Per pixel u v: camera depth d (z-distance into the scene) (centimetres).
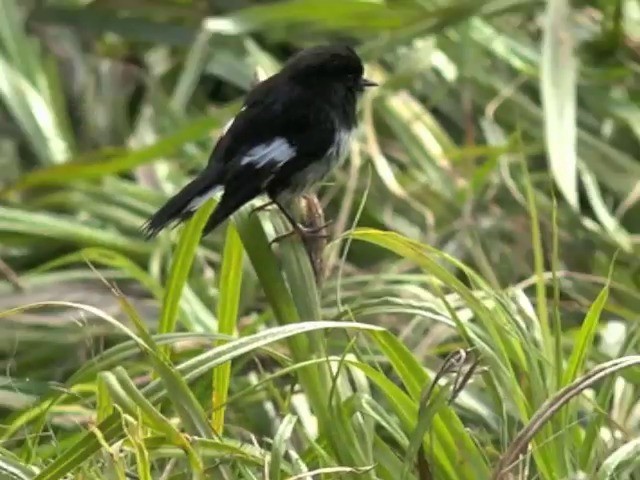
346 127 911
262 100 891
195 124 1159
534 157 1227
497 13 1276
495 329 739
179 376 674
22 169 1302
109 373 664
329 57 909
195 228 818
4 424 793
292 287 778
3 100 1355
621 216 1146
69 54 1387
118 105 1349
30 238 1136
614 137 1235
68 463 662
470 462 714
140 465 648
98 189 1188
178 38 1362
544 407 665
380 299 767
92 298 1063
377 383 728
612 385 772
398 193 1112
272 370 944
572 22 1249
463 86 1253
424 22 1265
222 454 681
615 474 709
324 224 843
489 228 1122
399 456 789
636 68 1270
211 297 1052
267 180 845
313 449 745
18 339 1012
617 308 970
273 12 1290
